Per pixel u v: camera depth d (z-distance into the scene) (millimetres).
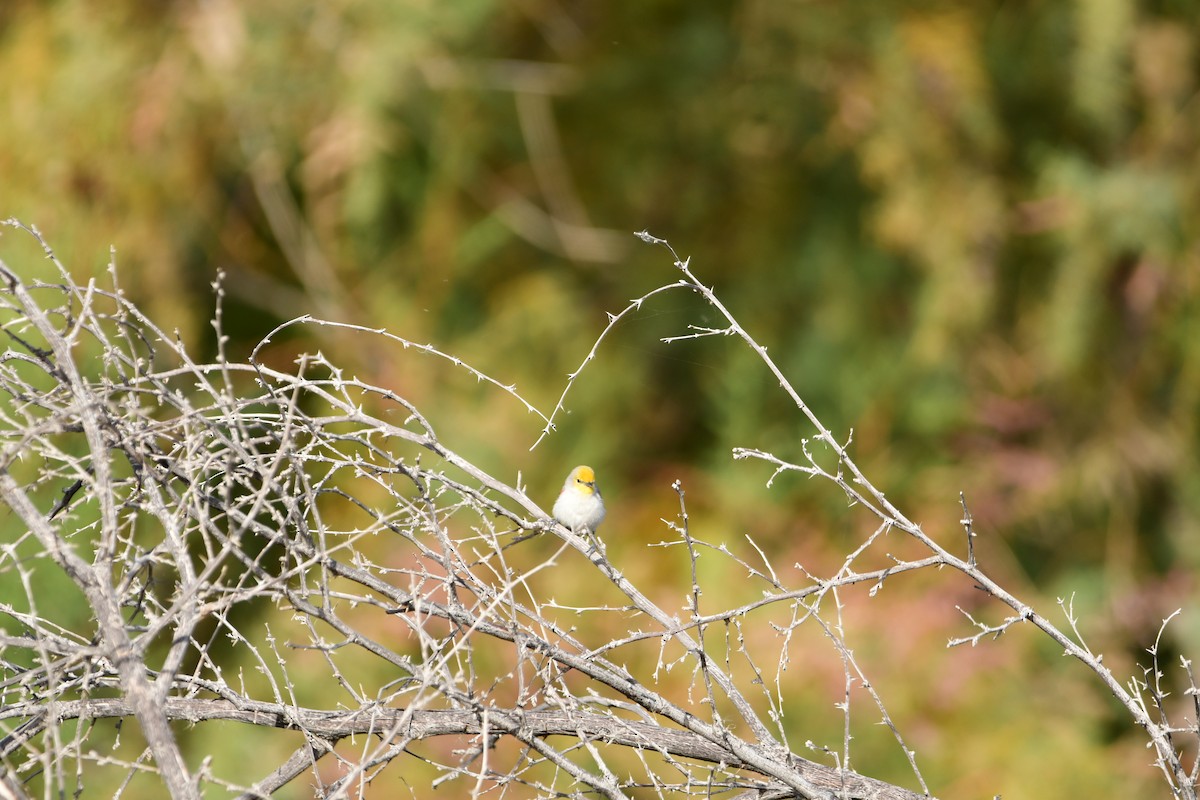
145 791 7375
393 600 4230
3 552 3666
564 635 4383
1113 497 13109
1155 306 13375
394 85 13164
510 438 12945
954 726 11031
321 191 13406
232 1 13086
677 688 10586
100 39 12773
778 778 4320
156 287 12406
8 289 3842
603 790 4133
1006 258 13781
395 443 12492
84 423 3641
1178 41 13297
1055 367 13211
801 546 12438
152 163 12594
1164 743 4395
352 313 13555
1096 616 12438
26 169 12148
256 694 10117
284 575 3646
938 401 13383
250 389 12234
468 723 4309
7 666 4246
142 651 3521
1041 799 10586
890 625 11508
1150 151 13594
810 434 13320
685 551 12344
